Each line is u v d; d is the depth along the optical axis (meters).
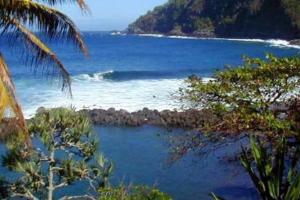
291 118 9.56
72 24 8.90
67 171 9.97
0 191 9.81
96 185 11.84
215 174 19.61
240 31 162.88
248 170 7.48
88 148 10.30
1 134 9.70
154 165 22.34
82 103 37.88
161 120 30.75
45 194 10.34
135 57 93.00
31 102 37.56
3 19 8.54
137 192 9.23
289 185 6.99
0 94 7.32
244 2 165.12
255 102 9.71
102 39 188.75
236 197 17.92
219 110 9.70
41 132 9.89
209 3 189.00
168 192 19.11
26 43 8.78
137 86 47.34
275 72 9.86
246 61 10.46
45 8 8.45
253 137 8.88
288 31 140.38
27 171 9.86
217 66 72.75
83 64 76.50
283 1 142.62
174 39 176.75
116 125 31.34
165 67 71.75
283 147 7.64
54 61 9.05
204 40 161.88
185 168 20.67
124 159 23.61
